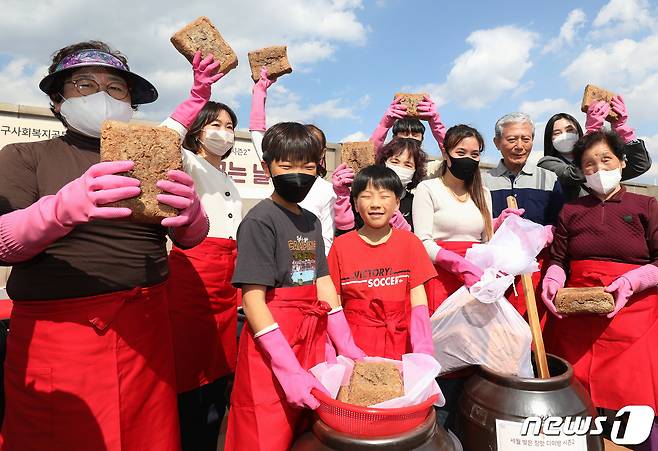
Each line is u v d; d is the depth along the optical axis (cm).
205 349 214
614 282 205
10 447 126
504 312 192
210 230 223
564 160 298
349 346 160
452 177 238
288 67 273
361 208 181
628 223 216
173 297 207
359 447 119
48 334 120
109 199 99
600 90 273
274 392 134
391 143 278
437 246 221
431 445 125
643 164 270
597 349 218
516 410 161
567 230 238
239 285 140
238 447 137
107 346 124
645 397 206
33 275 120
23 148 126
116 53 143
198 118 231
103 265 124
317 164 149
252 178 560
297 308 142
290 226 148
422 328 171
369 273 181
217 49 198
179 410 217
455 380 213
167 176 111
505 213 241
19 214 108
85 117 127
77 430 121
